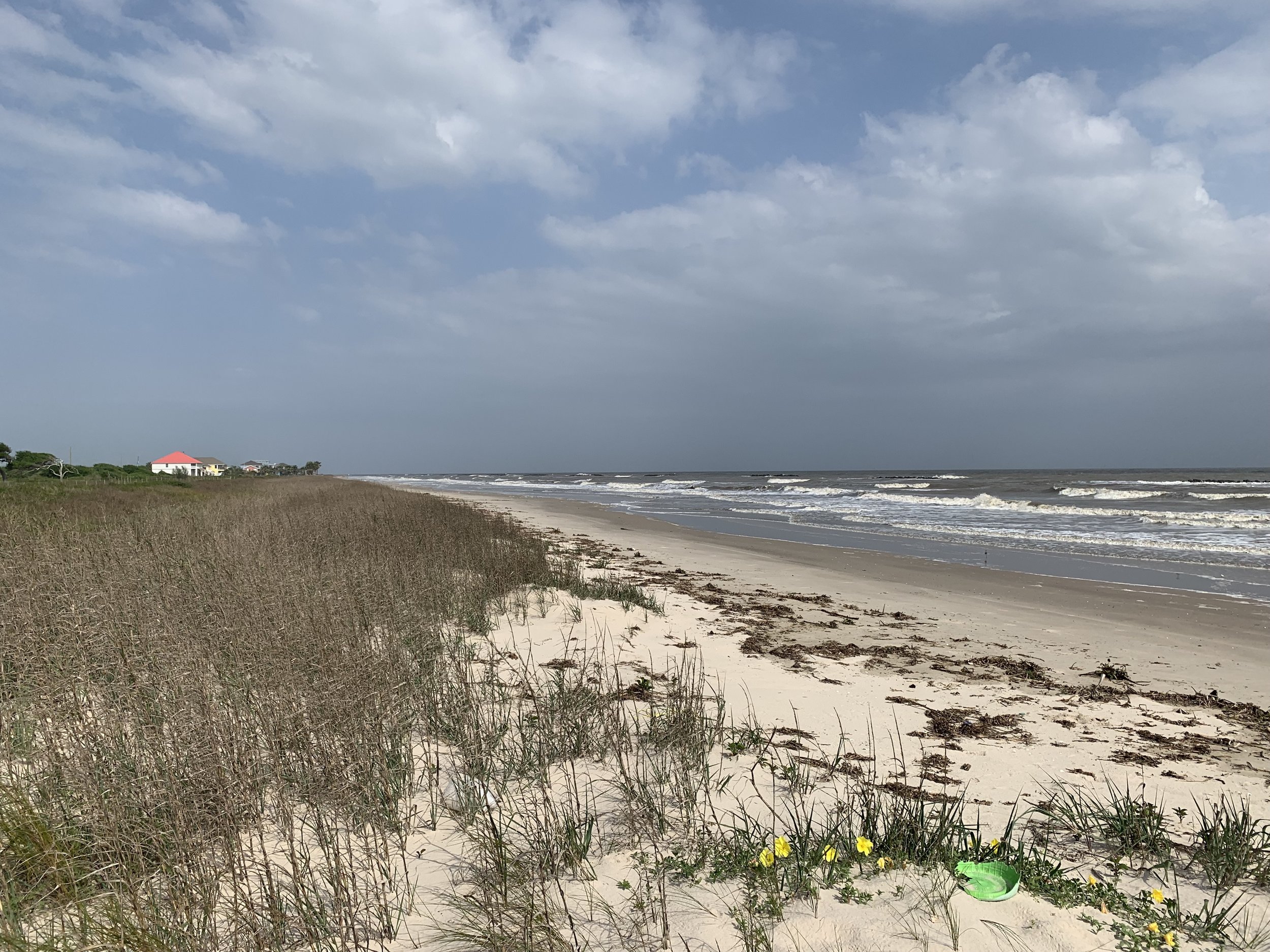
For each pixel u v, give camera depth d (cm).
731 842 345
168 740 369
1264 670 769
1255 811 420
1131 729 573
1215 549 1822
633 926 281
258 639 525
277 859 324
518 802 386
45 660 469
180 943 256
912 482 7512
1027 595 1215
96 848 288
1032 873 323
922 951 262
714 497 5019
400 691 495
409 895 301
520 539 1576
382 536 1270
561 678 558
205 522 1309
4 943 243
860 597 1178
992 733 550
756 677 680
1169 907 300
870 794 409
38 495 1969
